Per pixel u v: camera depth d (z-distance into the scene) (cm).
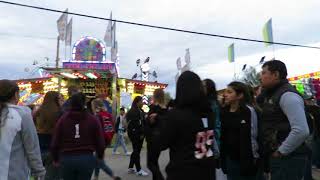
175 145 380
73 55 2659
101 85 2691
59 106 739
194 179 374
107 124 954
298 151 477
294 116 455
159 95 762
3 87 448
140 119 1104
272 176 489
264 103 507
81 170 597
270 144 489
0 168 427
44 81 2717
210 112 402
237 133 523
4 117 436
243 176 529
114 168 1252
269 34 2255
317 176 1026
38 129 720
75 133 595
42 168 461
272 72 485
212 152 396
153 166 382
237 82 540
